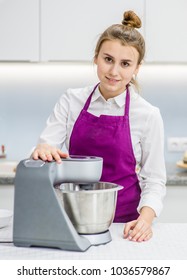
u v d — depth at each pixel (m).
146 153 1.71
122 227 1.49
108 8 2.65
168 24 2.67
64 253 1.20
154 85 3.03
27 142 3.05
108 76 1.50
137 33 1.55
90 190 1.25
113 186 1.32
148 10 2.66
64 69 3.02
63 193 1.24
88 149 1.73
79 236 1.23
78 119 1.73
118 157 1.70
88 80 3.02
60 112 1.77
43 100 3.04
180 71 3.02
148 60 2.68
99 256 1.17
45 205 1.22
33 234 1.24
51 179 1.22
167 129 3.05
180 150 3.05
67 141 1.80
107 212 1.27
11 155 3.05
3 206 2.54
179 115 3.04
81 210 1.24
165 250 1.22
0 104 3.03
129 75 1.52
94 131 1.71
